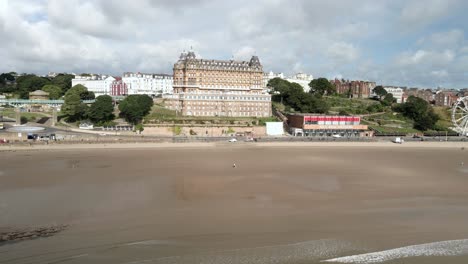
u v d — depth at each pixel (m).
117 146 130.88
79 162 99.19
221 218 56.09
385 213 60.22
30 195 66.62
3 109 196.50
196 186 75.12
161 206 61.59
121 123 174.50
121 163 98.88
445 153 139.25
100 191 70.00
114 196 66.88
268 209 61.00
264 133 182.25
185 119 177.00
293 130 184.00
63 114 185.62
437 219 57.72
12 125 162.00
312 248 45.59
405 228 53.41
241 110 199.38
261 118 195.38
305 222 55.00
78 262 40.38
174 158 109.00
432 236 50.47
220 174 86.94
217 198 66.94
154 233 49.50
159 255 42.62
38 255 42.06
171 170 90.56
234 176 85.00
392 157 122.88
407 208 63.28
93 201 63.66
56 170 88.00
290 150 133.75
